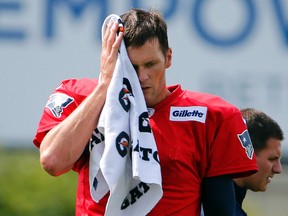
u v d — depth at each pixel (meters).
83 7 38.16
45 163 13.23
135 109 13.27
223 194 13.94
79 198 13.95
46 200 29.80
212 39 37.81
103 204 13.58
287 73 37.66
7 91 38.91
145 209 13.42
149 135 13.33
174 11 37.72
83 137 13.25
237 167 13.90
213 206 14.00
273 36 37.75
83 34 38.31
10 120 38.94
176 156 13.64
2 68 38.84
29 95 38.94
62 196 29.97
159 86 13.62
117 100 13.26
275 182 36.44
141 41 13.31
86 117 13.27
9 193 29.72
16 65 38.78
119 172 13.11
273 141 16.25
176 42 37.84
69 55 38.50
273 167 16.38
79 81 14.34
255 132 16.20
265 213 36.31
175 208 13.67
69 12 38.28
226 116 13.91
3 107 38.94
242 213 16.16
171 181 13.66
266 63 37.72
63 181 30.30
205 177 13.99
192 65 37.91
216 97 14.22
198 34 37.78
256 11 37.78
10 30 38.59
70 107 14.00
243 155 13.95
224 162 13.91
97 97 13.37
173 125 13.77
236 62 37.81
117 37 13.42
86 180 13.89
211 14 37.75
